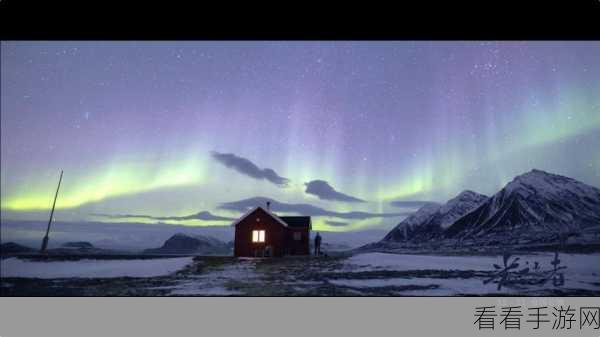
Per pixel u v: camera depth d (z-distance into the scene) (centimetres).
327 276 1175
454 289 1022
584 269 1287
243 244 1719
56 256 1518
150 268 1308
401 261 1524
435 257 1684
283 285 1051
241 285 1049
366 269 1314
